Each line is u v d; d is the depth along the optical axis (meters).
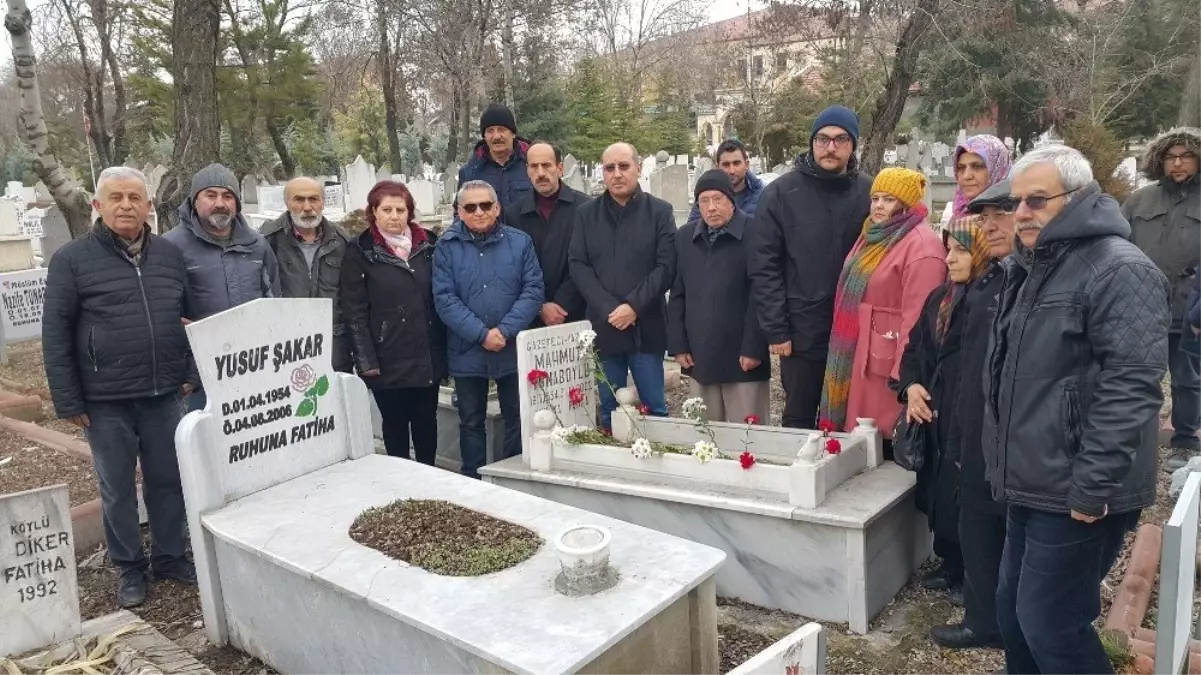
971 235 3.16
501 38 21.48
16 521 3.04
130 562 3.95
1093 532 2.33
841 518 3.37
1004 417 2.46
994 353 2.54
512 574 2.88
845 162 4.28
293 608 3.17
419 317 4.75
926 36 12.31
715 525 3.75
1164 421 5.78
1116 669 2.88
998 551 3.11
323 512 3.49
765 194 4.41
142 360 3.82
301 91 24.08
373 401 5.87
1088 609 2.42
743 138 29.22
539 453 4.32
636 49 35.56
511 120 5.38
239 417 3.66
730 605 3.73
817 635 2.03
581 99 27.09
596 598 2.68
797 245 4.30
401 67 27.97
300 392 3.90
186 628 3.75
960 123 26.00
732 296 4.65
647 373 5.11
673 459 3.95
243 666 3.42
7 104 29.58
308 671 3.19
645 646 2.67
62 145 26.84
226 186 4.29
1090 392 2.30
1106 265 2.25
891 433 4.03
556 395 4.58
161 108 22.72
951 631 3.30
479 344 4.78
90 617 3.84
